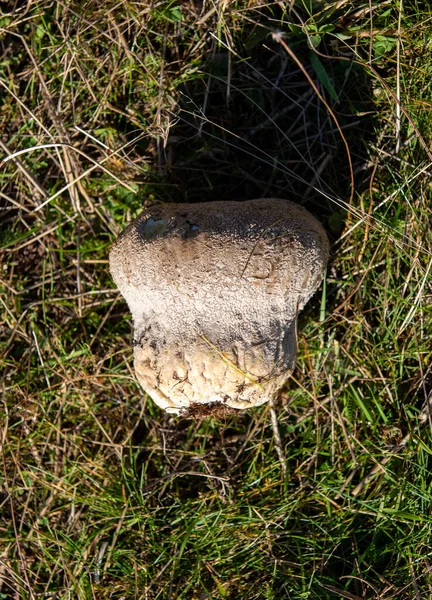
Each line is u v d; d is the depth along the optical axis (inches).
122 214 28.0
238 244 24.1
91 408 28.0
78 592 27.5
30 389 28.1
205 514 27.5
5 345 28.2
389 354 27.1
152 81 27.3
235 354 24.2
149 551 27.5
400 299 26.7
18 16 27.7
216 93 27.4
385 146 27.1
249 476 27.5
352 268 27.3
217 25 27.0
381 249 27.0
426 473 26.7
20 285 28.2
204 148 27.2
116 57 27.4
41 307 28.3
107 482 27.9
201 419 27.2
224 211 24.5
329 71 27.0
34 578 28.0
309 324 27.3
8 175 27.9
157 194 27.6
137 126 27.7
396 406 27.1
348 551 27.4
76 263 28.1
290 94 27.5
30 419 28.1
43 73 27.7
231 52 27.0
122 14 27.2
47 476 28.0
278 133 27.5
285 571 27.1
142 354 24.7
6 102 28.1
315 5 26.6
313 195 27.4
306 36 26.6
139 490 27.6
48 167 28.2
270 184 27.4
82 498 27.7
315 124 27.4
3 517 28.1
